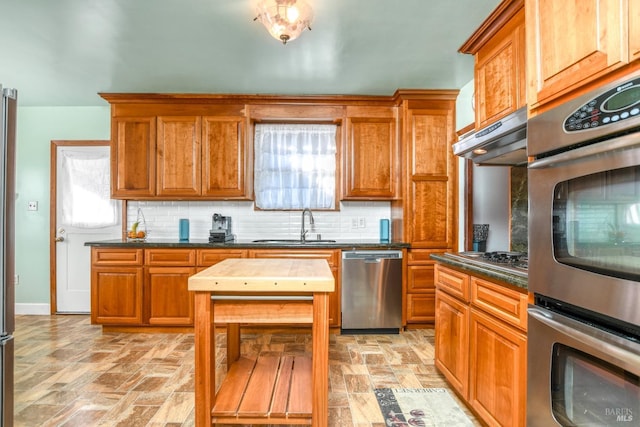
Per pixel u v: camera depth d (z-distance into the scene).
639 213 0.92
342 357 2.79
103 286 3.34
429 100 3.52
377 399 2.14
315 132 3.97
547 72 1.32
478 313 1.80
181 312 3.33
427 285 3.43
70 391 2.23
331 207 3.99
